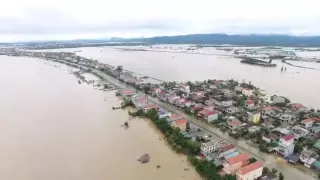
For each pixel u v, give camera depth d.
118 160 72.44
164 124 92.12
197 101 126.44
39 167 69.25
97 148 79.69
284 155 72.94
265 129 90.69
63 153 76.56
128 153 76.50
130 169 67.88
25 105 125.31
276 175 63.47
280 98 127.31
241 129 91.19
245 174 60.06
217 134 89.88
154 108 111.50
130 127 96.75
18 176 65.06
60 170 67.69
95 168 68.44
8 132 91.81
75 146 81.06
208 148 73.62
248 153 75.75
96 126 97.75
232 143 82.56
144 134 90.25
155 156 74.56
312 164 67.81
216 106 118.38
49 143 83.12
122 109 119.19
